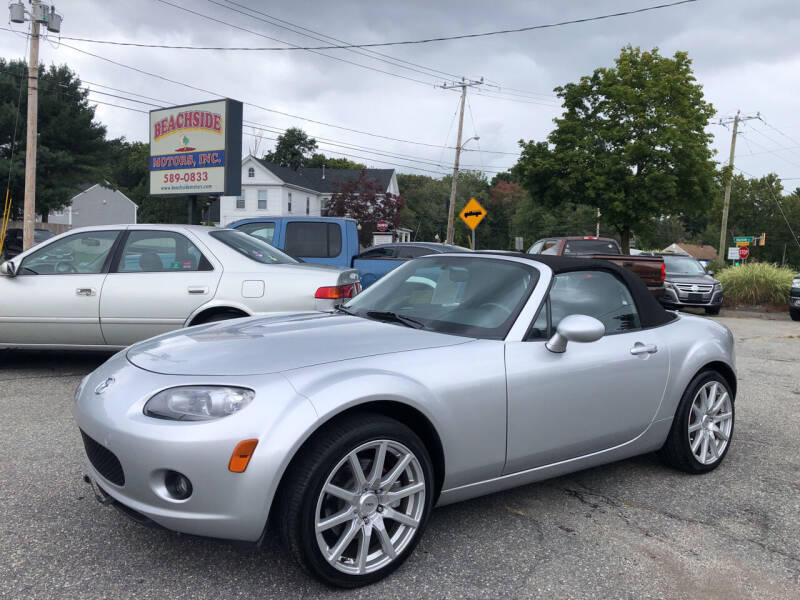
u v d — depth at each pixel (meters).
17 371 6.25
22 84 38.16
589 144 24.05
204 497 2.33
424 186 82.94
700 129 23.95
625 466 4.14
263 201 47.94
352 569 2.51
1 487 3.41
